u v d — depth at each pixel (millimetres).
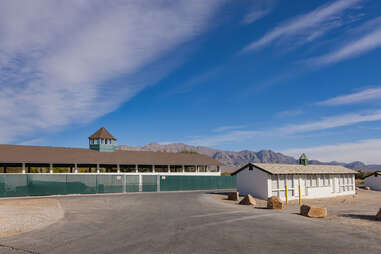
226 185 52875
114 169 53375
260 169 33156
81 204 24484
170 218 17078
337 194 40094
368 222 16547
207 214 18969
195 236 12078
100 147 50844
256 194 33594
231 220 16375
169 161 53125
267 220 16531
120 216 17859
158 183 44594
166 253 9602
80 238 11758
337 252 9859
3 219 15828
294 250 10055
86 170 58219
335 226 14859
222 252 9750
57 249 10148
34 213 18422
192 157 58812
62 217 17359
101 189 39031
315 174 37688
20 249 10180
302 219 17297
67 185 36406
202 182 49750
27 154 41812
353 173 42750
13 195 32812
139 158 51094
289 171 34281
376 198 37688
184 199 30531
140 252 9711
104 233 12719
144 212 19844
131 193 39438
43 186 34688
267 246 10547
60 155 44438
